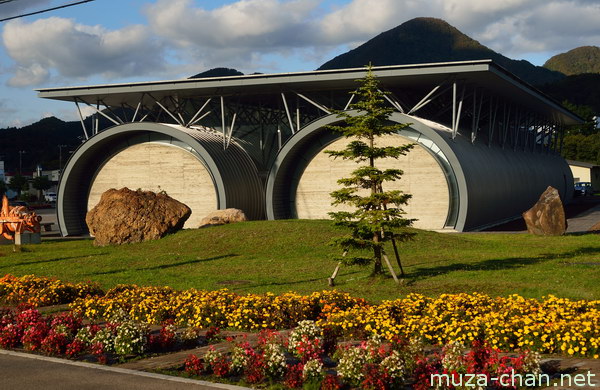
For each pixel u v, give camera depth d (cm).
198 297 1611
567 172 8412
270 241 3148
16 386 1012
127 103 5484
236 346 1091
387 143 4428
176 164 4844
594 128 15888
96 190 5056
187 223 4803
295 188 4775
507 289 1784
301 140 4581
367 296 1802
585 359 1080
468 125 6072
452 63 4072
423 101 4350
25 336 1286
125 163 4981
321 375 970
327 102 5153
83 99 5103
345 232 3266
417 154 4350
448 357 974
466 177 4134
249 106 5456
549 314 1209
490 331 1178
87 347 1254
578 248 2781
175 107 5238
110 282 2302
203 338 1379
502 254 2669
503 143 5762
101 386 1002
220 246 3139
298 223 3516
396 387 945
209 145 4709
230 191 4600
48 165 17800
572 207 7012
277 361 1012
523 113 6544
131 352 1220
